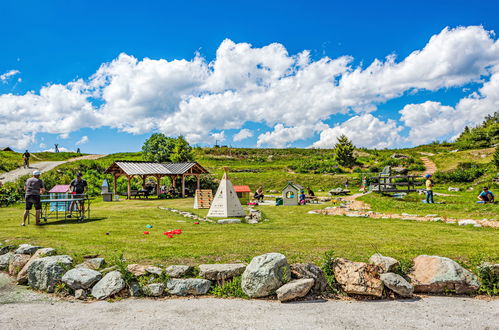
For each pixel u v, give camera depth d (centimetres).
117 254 654
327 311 474
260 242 782
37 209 1137
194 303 506
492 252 659
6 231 972
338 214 1457
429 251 675
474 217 1232
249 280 535
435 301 508
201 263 607
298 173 4659
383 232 941
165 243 777
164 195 3030
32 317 457
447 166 4409
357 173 4478
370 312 470
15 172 3697
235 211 1483
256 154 7125
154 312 471
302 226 1091
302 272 559
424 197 2106
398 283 522
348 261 571
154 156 4331
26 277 614
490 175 3331
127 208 1808
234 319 446
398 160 4881
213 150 7031
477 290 535
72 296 544
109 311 477
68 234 914
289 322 436
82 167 3831
